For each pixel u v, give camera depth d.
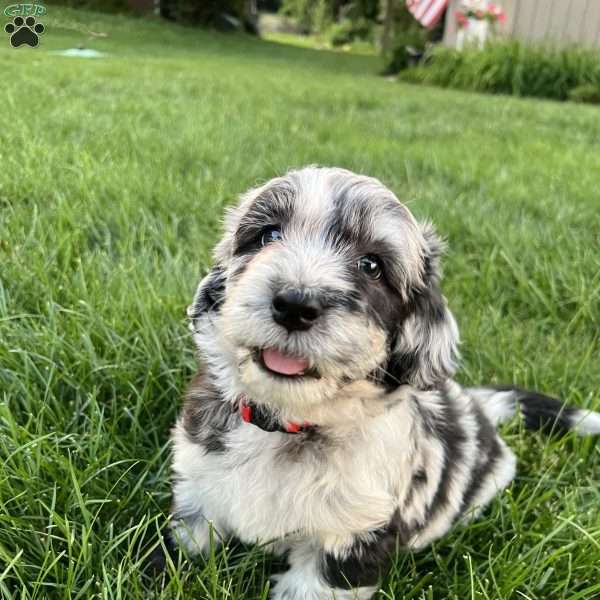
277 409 0.31
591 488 0.40
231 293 0.31
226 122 1.07
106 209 0.62
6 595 0.29
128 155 0.80
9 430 0.36
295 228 0.33
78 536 0.33
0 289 0.45
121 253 0.55
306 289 0.28
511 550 0.36
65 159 0.74
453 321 0.36
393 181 0.84
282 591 0.34
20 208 0.60
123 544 0.35
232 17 5.06
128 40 2.84
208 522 0.34
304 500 0.32
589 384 0.50
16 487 0.34
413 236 0.35
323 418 0.31
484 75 2.29
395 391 0.33
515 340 0.54
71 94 1.16
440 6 2.48
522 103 1.89
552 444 0.45
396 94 1.86
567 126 1.49
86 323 0.45
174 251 0.58
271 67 2.56
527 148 1.15
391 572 0.35
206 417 0.34
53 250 0.52
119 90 1.28
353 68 3.12
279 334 0.28
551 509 0.39
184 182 0.73
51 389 0.40
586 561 0.35
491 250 0.67
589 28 2.40
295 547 0.35
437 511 0.37
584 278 0.61
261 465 0.33
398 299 0.33
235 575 0.34
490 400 0.46
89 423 0.39
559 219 0.74
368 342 0.30
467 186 0.88
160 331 0.46
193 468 0.34
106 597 0.29
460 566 0.37
